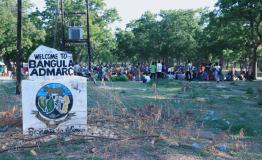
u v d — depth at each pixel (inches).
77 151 291.7
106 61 3646.7
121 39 3376.0
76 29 1156.5
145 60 3481.8
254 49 1884.8
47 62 346.0
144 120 397.1
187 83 1228.5
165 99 645.3
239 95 805.9
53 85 339.3
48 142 311.7
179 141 327.3
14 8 2426.2
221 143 333.7
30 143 311.3
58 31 1755.7
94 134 339.0
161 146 307.9
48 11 2625.5
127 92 775.1
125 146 304.3
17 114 407.5
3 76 2038.6
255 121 461.1
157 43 3127.5
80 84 343.6
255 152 316.8
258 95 780.0
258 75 2620.6
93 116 404.2
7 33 2373.3
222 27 1990.7
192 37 3002.0
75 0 2507.4
